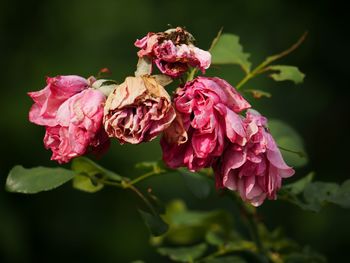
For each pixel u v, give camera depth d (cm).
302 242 643
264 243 343
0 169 634
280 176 245
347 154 714
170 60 239
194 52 240
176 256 337
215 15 729
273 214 641
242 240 346
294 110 699
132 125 228
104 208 654
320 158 712
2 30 706
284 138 321
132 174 627
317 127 713
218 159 242
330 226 643
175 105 232
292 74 310
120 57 696
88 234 647
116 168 626
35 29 712
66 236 643
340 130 718
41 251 636
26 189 270
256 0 734
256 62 716
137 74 244
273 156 241
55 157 246
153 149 628
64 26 712
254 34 729
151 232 267
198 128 229
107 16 709
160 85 229
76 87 242
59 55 702
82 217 649
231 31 725
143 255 648
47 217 640
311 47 741
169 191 637
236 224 411
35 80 686
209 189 304
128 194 652
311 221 643
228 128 230
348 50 745
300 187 306
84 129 235
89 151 246
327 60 741
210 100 229
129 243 650
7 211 621
